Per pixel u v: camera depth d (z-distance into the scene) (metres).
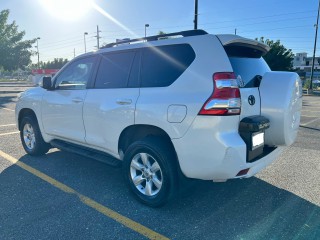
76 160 5.19
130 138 3.77
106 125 3.78
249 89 3.21
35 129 5.18
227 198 3.67
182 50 3.23
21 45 33.88
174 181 3.21
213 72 2.94
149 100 3.29
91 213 3.28
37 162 5.06
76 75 4.43
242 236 2.84
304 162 5.17
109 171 4.64
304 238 2.80
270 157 3.43
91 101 3.99
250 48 3.58
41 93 4.98
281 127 3.28
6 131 7.73
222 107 2.84
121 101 3.56
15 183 4.11
